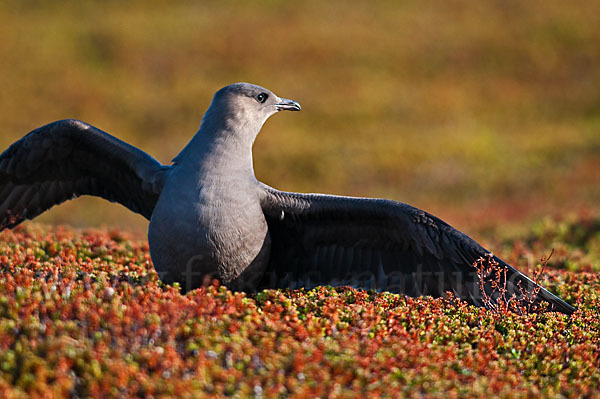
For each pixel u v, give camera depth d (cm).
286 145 4069
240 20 5812
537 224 2250
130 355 785
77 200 3256
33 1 5838
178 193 1103
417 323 1026
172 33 5525
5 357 753
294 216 1191
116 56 5138
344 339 899
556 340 1034
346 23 5891
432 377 843
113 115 4466
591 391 892
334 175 3759
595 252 1841
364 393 789
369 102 4803
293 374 801
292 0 6247
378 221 1182
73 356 760
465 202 3400
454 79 5241
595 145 4184
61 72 4847
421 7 6262
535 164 3944
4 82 4612
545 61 5484
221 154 1124
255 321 912
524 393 852
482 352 965
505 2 6281
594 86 5188
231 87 1178
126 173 1219
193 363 788
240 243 1122
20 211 1276
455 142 4253
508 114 4838
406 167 3891
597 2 6247
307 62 5278
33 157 1220
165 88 4841
